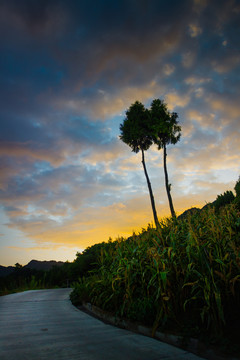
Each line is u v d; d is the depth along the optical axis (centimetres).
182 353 328
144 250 570
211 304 382
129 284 522
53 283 2648
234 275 409
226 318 371
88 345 354
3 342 358
